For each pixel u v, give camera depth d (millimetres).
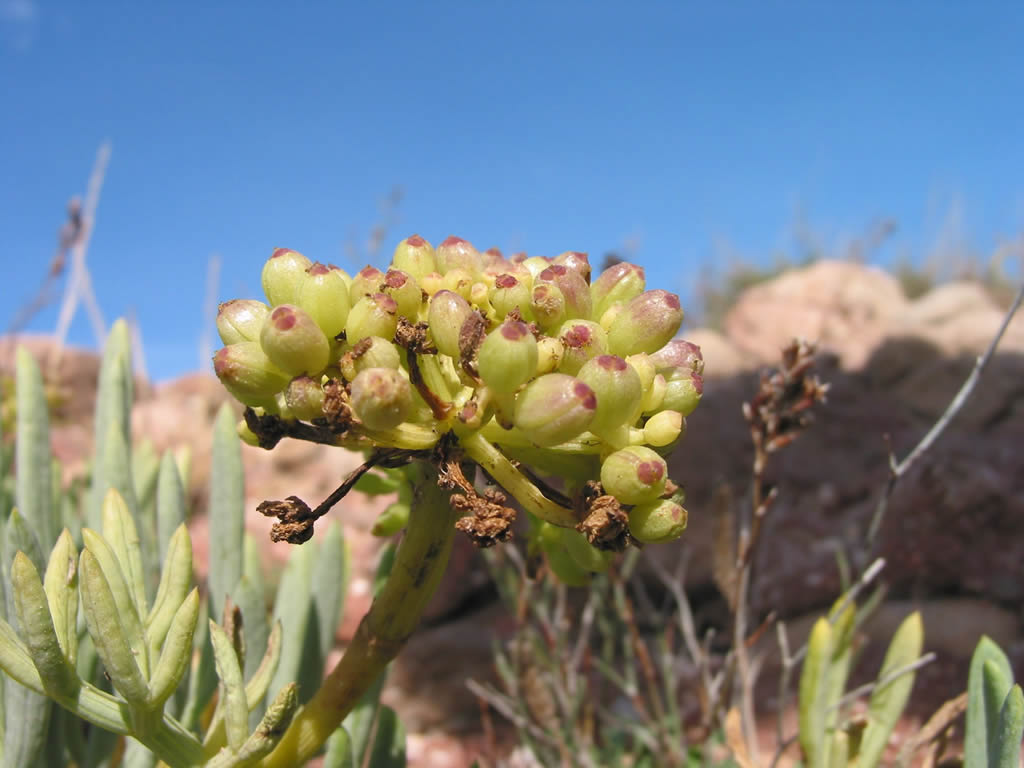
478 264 88
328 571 126
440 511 83
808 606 272
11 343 325
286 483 402
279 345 72
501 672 197
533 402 69
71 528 157
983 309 572
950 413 129
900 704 126
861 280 629
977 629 241
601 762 206
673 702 198
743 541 146
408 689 267
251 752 77
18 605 72
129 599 80
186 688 122
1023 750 164
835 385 380
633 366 79
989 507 262
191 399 496
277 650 89
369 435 74
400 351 79
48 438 128
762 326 602
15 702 99
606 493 74
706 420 345
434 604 293
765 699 236
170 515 124
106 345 142
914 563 262
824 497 305
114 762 121
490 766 206
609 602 250
